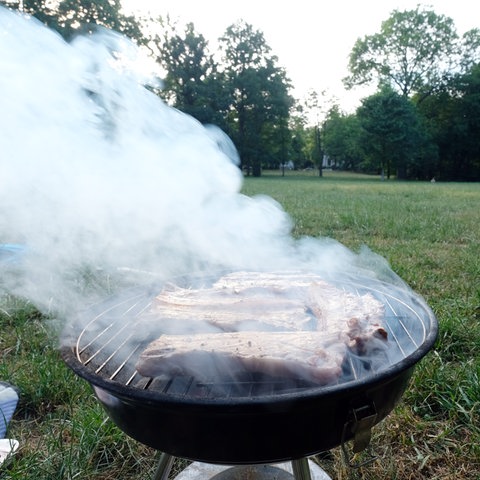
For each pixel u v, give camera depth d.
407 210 8.80
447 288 3.60
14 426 2.08
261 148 34.12
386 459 1.85
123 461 1.88
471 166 33.12
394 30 34.09
